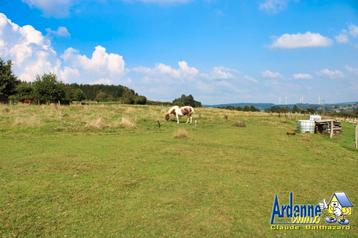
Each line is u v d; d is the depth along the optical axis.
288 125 34.22
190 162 12.62
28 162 11.70
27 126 20.78
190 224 6.90
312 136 24.30
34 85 55.66
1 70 53.81
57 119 25.50
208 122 32.22
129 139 18.23
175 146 16.11
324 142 21.19
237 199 8.56
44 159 12.27
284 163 13.31
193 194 8.81
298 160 14.13
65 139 17.44
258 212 7.74
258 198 8.71
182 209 7.71
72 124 23.08
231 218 7.30
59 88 56.28
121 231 6.46
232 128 27.31
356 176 11.56
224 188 9.45
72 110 38.47
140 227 6.67
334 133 27.19
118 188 9.05
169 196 8.59
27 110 33.56
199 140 18.77
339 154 16.23
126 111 40.06
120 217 7.12
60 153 13.52
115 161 12.34
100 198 8.23
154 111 41.81
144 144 16.50
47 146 15.09
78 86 142.88
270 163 13.17
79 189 8.84
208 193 8.95
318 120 28.16
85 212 7.31
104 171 10.79
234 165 12.44
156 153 14.18
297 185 10.05
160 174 10.69
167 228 6.67
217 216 7.37
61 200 7.98
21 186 8.91
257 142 19.11
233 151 15.46
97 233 6.34
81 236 6.20
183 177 10.43
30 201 7.83
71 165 11.44
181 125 27.84
